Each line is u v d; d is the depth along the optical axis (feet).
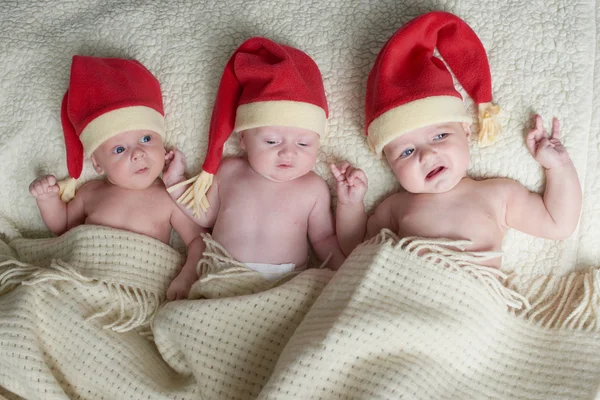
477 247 4.30
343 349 3.85
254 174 4.75
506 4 4.66
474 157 4.59
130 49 5.11
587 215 4.51
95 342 4.34
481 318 4.15
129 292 4.61
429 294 4.08
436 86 4.16
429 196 4.49
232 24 5.03
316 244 4.83
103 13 5.23
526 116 4.52
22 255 5.01
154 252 4.79
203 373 4.22
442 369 4.04
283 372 3.82
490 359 4.19
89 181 5.09
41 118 5.05
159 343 4.43
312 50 4.88
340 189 4.63
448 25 4.37
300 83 4.32
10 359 4.11
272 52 4.44
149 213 4.86
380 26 4.82
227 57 4.98
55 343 4.37
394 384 3.76
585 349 4.15
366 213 4.85
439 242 4.21
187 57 5.03
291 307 4.29
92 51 5.15
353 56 4.81
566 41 4.54
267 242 4.62
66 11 5.30
